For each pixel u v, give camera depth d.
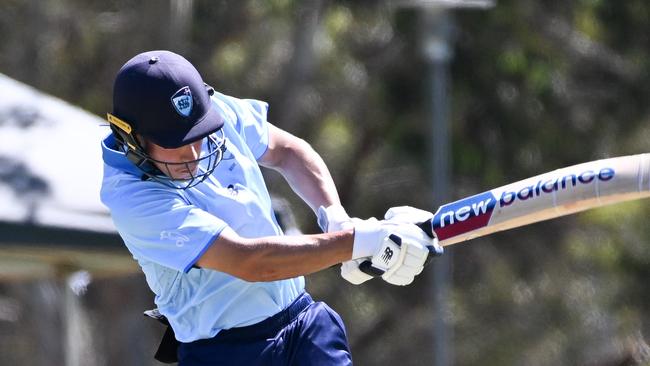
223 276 16.92
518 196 16.62
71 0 62.16
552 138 63.94
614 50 64.19
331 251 16.47
